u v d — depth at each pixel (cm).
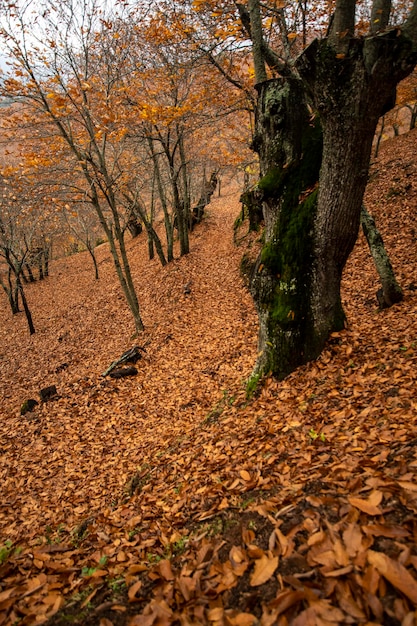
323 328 508
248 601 179
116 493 494
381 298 736
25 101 955
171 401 756
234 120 1348
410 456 253
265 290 527
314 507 232
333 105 369
